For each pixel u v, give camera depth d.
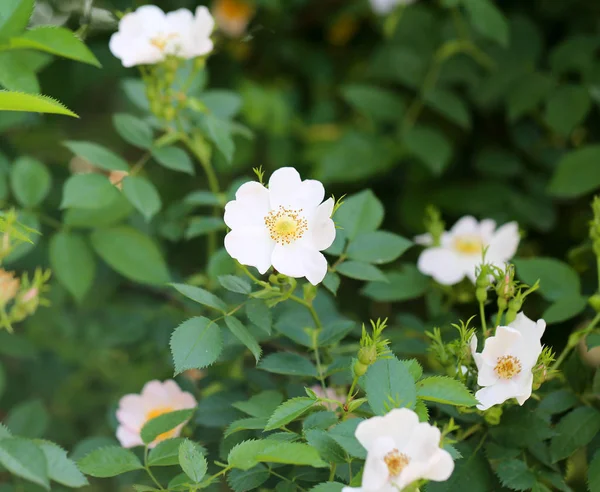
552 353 1.20
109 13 1.46
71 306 1.52
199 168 1.54
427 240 1.38
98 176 1.28
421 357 1.35
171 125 1.35
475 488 1.20
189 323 1.17
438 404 1.21
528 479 1.19
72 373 1.54
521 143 1.50
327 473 1.19
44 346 1.52
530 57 1.49
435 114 1.53
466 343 1.19
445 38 1.50
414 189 1.51
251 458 1.13
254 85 1.57
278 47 1.65
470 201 1.49
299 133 1.62
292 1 1.58
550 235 1.51
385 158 1.49
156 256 1.33
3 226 1.19
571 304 1.26
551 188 1.42
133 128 1.31
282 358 1.22
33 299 1.23
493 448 1.21
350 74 1.66
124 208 1.34
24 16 1.21
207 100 1.37
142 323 1.42
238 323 1.18
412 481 1.10
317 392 1.25
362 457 1.12
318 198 1.18
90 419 1.53
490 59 1.49
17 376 1.54
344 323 1.24
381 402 1.13
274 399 1.22
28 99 1.15
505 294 1.19
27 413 1.34
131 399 1.28
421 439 1.11
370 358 1.15
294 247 1.17
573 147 1.51
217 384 1.30
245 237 1.17
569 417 1.22
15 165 1.34
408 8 1.52
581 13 1.52
